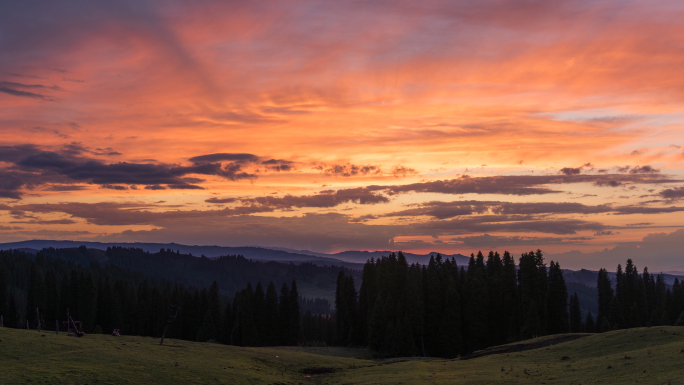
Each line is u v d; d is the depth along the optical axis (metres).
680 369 30.08
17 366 33.81
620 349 45.81
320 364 64.25
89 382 32.22
